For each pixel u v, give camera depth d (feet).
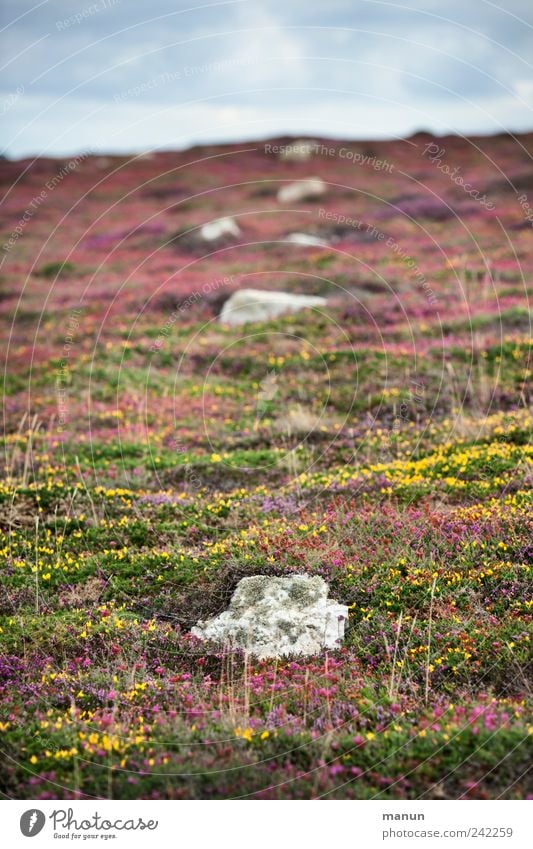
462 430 46.01
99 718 24.86
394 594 30.25
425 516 35.19
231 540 35.65
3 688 26.55
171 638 29.25
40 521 38.68
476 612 28.48
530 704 23.86
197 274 90.79
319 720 24.31
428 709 24.32
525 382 51.67
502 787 21.52
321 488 40.91
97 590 32.78
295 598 30.35
